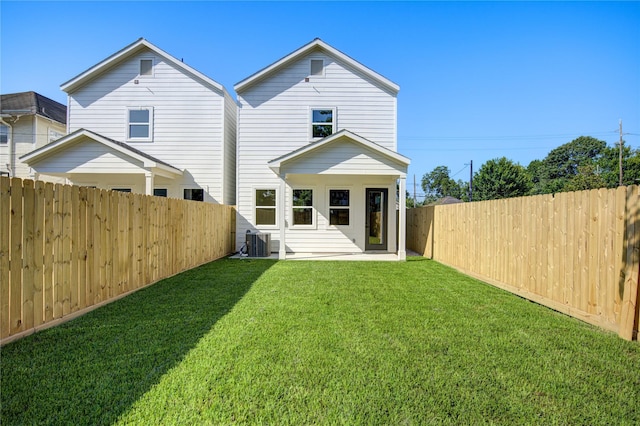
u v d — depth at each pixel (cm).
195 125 1187
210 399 230
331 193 1181
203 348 316
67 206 401
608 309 388
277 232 1175
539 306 491
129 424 201
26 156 926
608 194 392
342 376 266
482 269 696
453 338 354
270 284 622
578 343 345
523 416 218
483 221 699
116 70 1184
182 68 1182
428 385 254
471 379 265
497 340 349
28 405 219
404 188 966
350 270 796
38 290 357
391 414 217
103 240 471
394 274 746
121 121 1183
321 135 1176
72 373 263
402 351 317
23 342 325
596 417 219
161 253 654
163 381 253
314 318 416
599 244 404
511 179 3934
